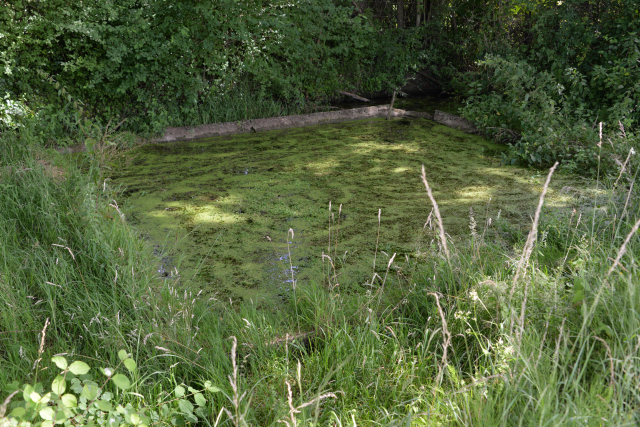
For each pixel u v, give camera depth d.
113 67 6.52
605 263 2.52
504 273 2.81
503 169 5.35
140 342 2.37
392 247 3.59
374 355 2.34
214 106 7.48
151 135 6.76
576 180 4.88
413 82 10.43
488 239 3.53
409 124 7.61
